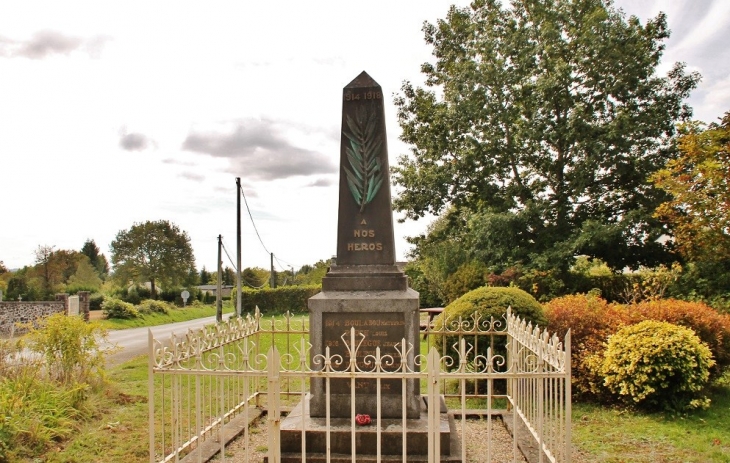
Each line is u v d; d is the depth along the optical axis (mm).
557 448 6281
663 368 7926
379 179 6668
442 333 8297
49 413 7027
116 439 6906
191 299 56844
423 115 24781
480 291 9883
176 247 59969
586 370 8828
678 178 16734
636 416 7973
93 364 8844
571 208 23516
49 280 48219
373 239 6598
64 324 8586
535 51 22766
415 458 5523
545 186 24047
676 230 17656
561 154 23125
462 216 26688
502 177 24234
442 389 9555
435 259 26719
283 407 8023
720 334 9289
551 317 9625
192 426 7379
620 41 22250
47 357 8367
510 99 23672
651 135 21938
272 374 5059
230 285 79750
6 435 6246
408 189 25000
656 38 23188
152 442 5297
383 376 5035
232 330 7191
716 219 16234
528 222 22609
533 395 6324
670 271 19562
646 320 8812
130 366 12508
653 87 22344
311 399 6238
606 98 22500
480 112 22859
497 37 24125
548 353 5590
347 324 6230
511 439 6809
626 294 19328
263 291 34562
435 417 4965
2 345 8219
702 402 7926
